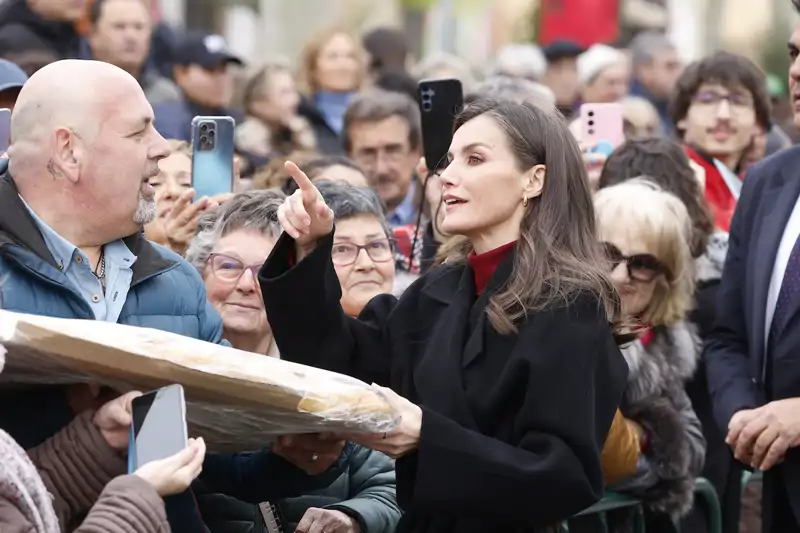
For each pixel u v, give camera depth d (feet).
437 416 12.84
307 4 58.13
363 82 35.04
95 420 11.62
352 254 17.51
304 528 14.66
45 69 13.00
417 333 14.06
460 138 13.89
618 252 17.72
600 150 22.20
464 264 14.34
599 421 13.30
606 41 55.01
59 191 12.80
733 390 17.79
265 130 31.24
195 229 17.52
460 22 66.90
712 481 20.26
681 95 24.80
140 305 13.34
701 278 20.85
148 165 13.11
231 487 14.29
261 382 11.16
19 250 12.59
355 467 15.81
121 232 13.08
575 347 13.17
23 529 10.18
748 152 25.30
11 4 26.66
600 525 17.11
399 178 25.17
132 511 10.48
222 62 32.22
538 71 38.73
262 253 15.96
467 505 12.78
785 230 17.52
